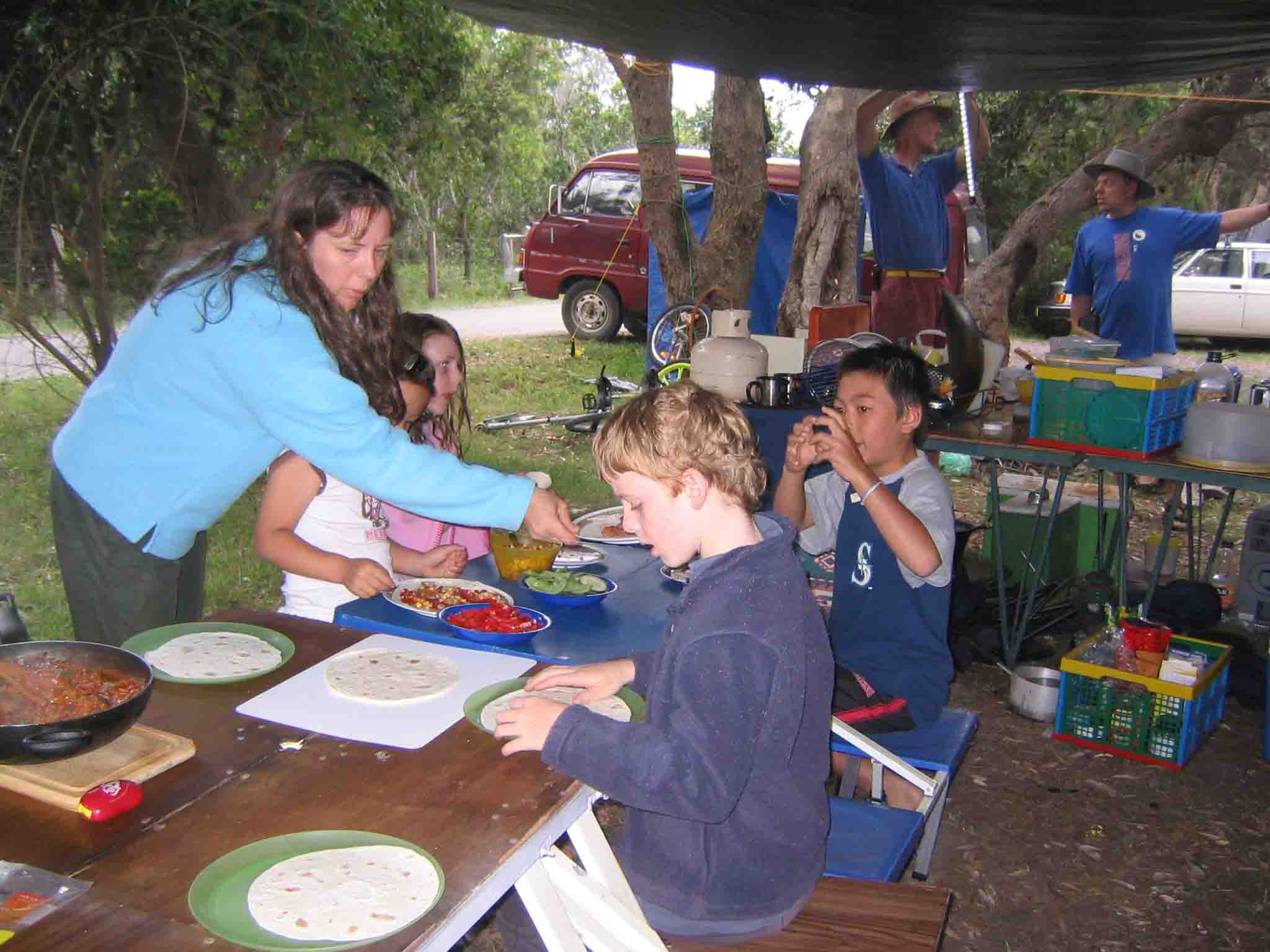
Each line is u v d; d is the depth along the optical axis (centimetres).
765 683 134
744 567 139
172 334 181
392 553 256
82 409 201
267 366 174
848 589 247
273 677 168
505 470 639
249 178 598
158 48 527
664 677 143
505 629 201
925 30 351
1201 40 359
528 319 1409
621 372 970
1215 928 251
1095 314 561
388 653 179
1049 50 375
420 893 112
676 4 348
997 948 242
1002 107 1231
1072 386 362
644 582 243
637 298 1066
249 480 203
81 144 512
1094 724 338
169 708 155
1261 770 327
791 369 440
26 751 123
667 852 152
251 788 133
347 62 607
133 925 105
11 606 185
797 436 246
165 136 551
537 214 2072
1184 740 324
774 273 786
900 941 160
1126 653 337
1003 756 333
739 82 616
